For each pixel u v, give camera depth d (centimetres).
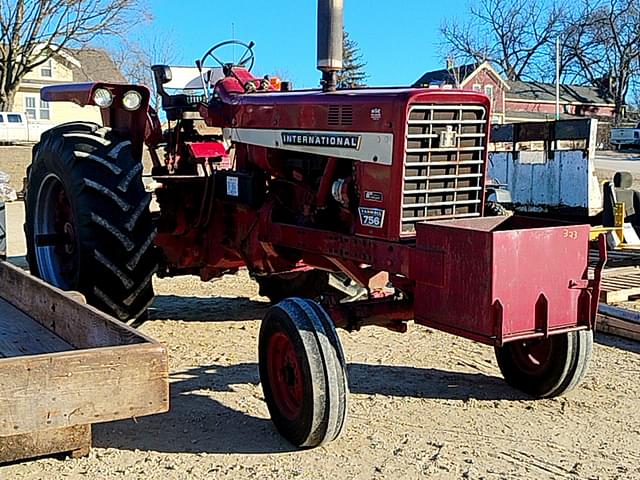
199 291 790
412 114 409
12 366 300
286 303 404
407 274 406
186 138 607
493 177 1337
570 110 5553
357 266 458
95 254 527
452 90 421
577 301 390
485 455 392
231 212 560
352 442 406
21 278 495
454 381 509
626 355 577
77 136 564
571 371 455
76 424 310
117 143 566
